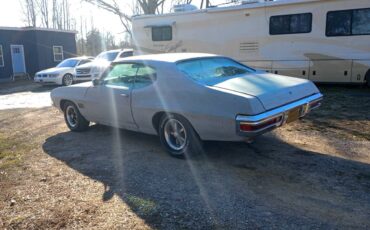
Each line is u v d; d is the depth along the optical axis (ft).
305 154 15.61
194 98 14.34
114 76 18.39
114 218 10.71
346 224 9.80
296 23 34.99
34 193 12.84
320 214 10.38
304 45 34.91
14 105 36.94
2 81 73.20
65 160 16.37
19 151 18.40
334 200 11.20
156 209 11.10
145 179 13.55
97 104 19.15
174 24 41.78
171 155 15.98
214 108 13.65
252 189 12.23
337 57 33.58
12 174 14.89
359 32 32.24
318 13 33.73
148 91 16.19
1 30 73.15
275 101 13.61
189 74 15.16
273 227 9.77
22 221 10.88
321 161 14.66
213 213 10.66
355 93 31.91
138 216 10.75
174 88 15.16
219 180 13.12
